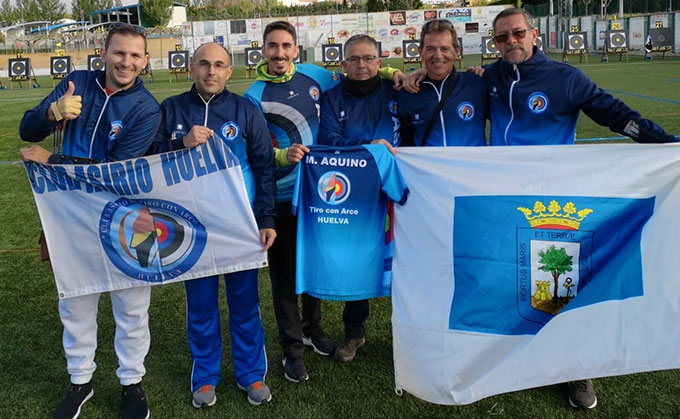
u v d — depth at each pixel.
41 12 66.38
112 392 2.91
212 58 2.52
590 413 2.62
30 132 2.39
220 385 2.96
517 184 2.63
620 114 2.68
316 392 2.86
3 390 2.94
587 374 2.55
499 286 2.60
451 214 2.66
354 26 31.92
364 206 2.81
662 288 2.56
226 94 2.66
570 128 2.90
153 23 47.28
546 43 31.19
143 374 2.74
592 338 2.56
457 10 31.28
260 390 2.76
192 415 2.70
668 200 2.57
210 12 55.28
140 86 2.54
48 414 2.75
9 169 7.86
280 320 2.96
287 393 2.86
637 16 24.28
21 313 3.80
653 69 17.80
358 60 2.86
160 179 2.54
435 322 2.61
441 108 2.94
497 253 2.61
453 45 2.86
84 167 2.46
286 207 2.92
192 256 2.63
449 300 2.62
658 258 2.57
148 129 2.52
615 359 2.55
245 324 2.79
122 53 2.38
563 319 2.57
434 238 2.68
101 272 2.59
